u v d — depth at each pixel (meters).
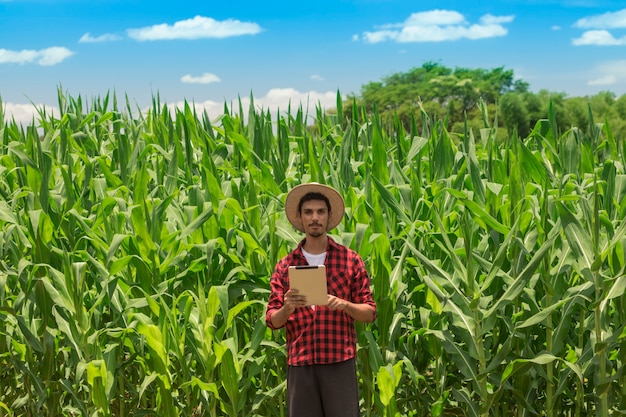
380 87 118.06
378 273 4.69
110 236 5.28
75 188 6.44
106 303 5.07
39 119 9.00
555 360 4.89
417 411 5.13
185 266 5.28
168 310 4.61
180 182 7.11
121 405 5.32
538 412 4.93
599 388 4.55
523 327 4.46
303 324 4.27
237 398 4.62
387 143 8.60
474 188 5.50
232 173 6.75
